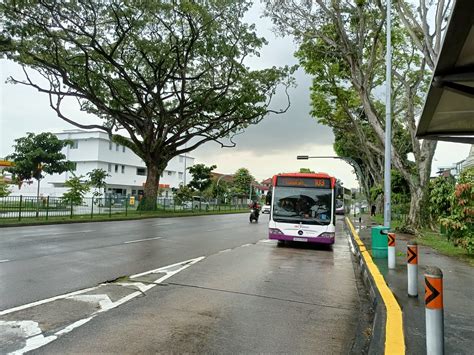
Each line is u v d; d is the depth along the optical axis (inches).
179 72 1243.2
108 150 2196.1
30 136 1641.2
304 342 193.9
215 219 1333.7
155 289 291.4
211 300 266.2
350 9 800.9
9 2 927.7
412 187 796.0
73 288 283.9
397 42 952.3
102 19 1081.4
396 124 1253.1
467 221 470.6
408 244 273.4
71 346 178.2
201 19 1080.8
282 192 598.5
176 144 1454.2
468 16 136.3
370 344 180.2
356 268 433.1
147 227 858.1
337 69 948.0
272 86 1322.6
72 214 1008.9
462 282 321.1
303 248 591.5
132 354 171.6
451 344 179.9
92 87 1237.1
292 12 796.0
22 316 218.2
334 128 1384.1
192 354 173.8
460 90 193.2
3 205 884.0
